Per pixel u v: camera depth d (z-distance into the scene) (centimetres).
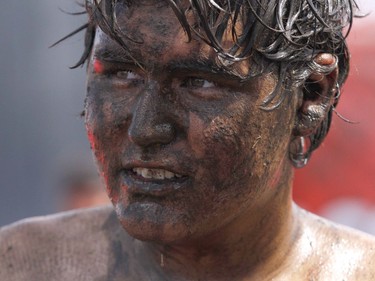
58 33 920
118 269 444
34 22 925
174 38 376
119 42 380
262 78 388
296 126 416
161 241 392
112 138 392
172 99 382
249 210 411
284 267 433
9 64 933
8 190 947
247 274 428
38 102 941
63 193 782
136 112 381
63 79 935
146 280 436
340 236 445
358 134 712
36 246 459
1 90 934
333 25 413
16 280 452
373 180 717
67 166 795
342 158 717
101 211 466
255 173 396
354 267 436
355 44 711
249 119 387
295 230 439
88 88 405
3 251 461
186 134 383
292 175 433
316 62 409
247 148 389
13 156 947
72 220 466
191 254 424
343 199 721
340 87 429
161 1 379
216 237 416
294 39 395
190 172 385
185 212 389
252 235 423
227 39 378
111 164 396
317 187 723
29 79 937
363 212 716
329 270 434
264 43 386
